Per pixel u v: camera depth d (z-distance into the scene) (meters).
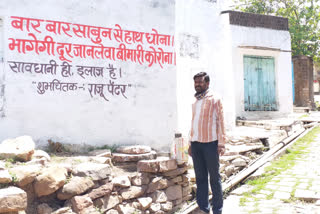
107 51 5.08
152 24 5.50
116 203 3.74
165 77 5.54
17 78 4.45
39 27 4.62
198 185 4.16
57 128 4.64
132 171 4.30
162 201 4.23
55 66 4.69
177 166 4.59
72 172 3.64
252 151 6.53
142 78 5.34
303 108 13.09
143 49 5.39
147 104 5.34
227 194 4.85
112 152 4.88
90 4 5.00
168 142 5.45
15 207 2.81
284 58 11.59
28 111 4.48
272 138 7.40
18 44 4.48
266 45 11.18
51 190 3.29
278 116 11.26
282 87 11.45
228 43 9.02
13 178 3.11
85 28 4.93
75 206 3.33
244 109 10.66
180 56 7.52
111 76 5.08
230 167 5.46
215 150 3.87
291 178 5.11
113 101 5.07
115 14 5.18
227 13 9.05
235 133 7.72
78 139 4.77
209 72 8.40
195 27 8.05
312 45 15.58
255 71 11.03
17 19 4.49
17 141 3.89
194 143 4.03
